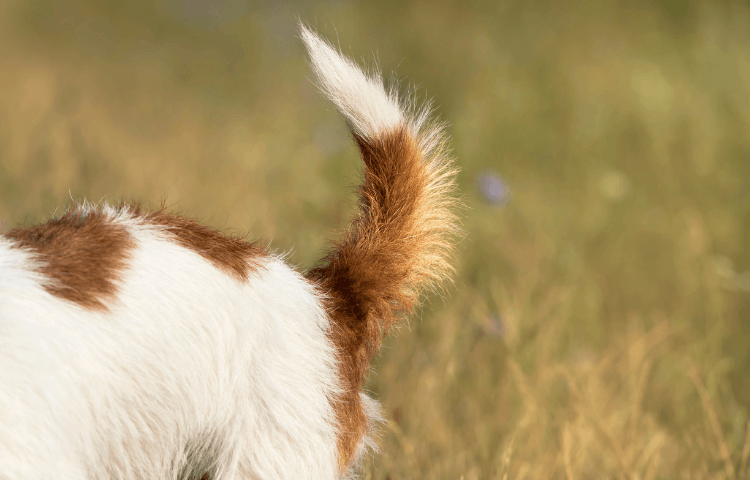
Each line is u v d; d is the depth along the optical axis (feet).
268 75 62.34
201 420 15.48
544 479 23.12
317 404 16.56
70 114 46.96
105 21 72.84
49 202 33.37
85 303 14.21
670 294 36.58
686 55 56.54
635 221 41.19
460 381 27.73
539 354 28.76
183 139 46.85
